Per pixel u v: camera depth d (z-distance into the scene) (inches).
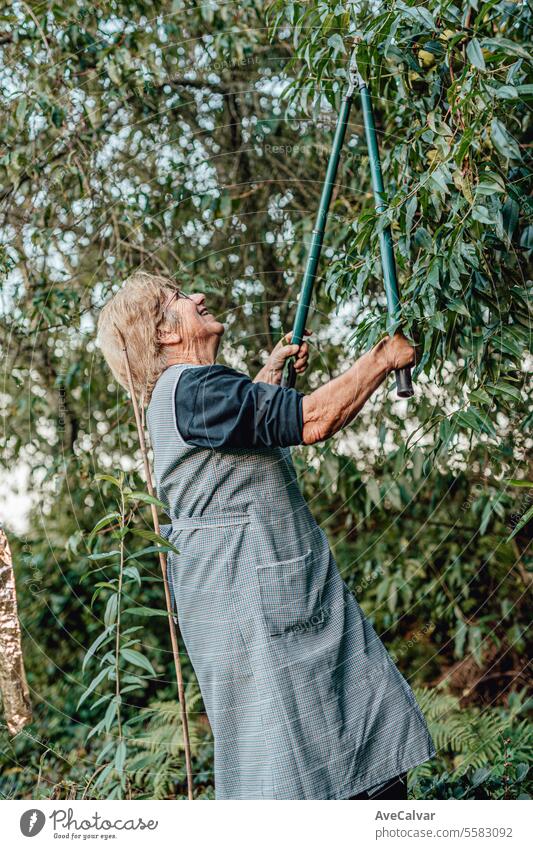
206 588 59.7
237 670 58.7
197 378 58.1
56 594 135.9
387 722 58.4
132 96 111.9
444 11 59.5
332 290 76.1
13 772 106.7
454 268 60.1
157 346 62.7
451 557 124.0
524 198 63.5
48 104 101.7
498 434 92.7
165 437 59.4
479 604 124.3
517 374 77.3
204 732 114.9
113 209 114.6
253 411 56.2
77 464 127.9
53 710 124.3
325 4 70.4
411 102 72.5
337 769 56.2
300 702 56.6
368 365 57.1
